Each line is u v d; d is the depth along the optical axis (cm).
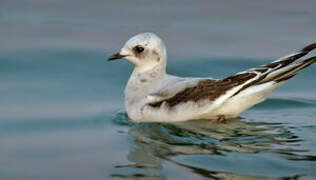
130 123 1619
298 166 1299
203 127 1549
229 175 1270
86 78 1980
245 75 1502
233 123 1577
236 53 2172
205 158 1361
